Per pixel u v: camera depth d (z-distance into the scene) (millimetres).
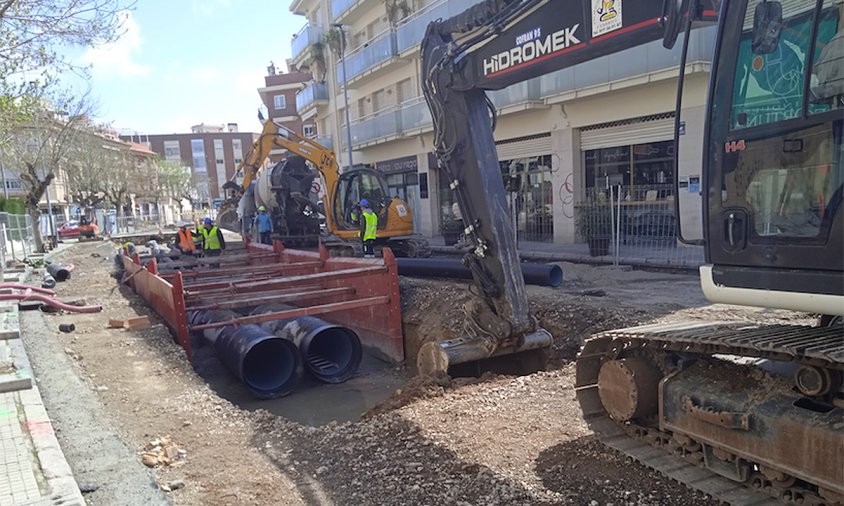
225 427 5312
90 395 5867
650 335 3688
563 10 4797
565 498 3602
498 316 6449
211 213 67625
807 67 2904
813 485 2951
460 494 3758
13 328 8273
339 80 32906
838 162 2807
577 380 4379
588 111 17172
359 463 4359
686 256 12453
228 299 9469
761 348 2963
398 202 16094
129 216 51250
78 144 32406
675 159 3539
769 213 3098
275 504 3811
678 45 13844
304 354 8867
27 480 3797
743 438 3119
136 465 4215
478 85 5758
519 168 20375
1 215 17781
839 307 2797
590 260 13992
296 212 20500
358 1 28156
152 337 8438
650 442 3887
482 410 5250
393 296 9953
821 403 2885
